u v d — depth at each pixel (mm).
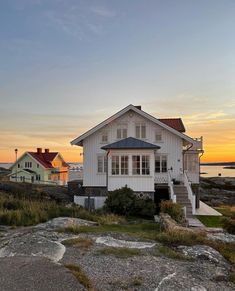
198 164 28750
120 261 10531
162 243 13023
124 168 24938
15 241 12953
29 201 25391
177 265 10344
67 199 28797
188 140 27250
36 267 9258
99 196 26844
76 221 18219
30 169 53188
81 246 12141
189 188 23094
